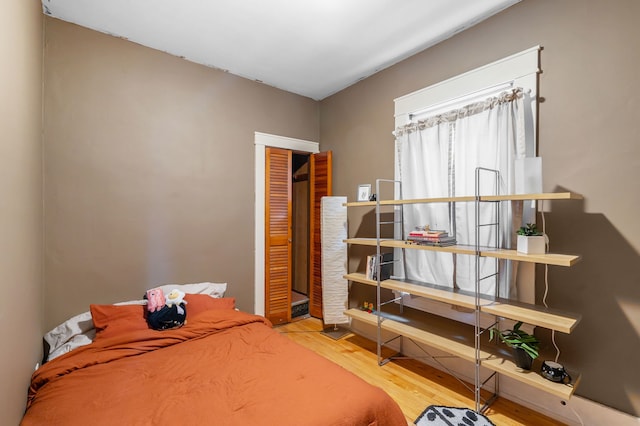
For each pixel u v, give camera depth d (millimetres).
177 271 2729
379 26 2297
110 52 2400
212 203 2939
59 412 1278
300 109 3635
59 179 2184
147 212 2572
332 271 3189
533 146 1928
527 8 1979
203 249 2881
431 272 2486
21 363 1376
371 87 3111
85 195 2289
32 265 1684
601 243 1697
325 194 3514
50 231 2146
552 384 1594
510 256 1688
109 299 2385
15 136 1284
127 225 2473
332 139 3617
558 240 1840
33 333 1697
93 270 2320
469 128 2213
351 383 1470
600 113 1695
